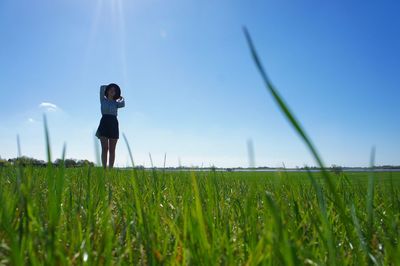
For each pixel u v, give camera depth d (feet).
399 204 7.98
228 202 10.98
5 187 9.23
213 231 5.43
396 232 6.32
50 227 4.65
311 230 7.03
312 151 2.72
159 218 7.23
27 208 5.25
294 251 3.19
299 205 8.57
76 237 5.90
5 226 4.60
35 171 12.12
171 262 4.97
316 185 4.18
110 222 6.68
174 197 9.11
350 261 5.28
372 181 4.31
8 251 5.50
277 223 3.17
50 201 4.66
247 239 5.76
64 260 4.37
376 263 4.72
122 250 5.93
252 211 6.15
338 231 7.16
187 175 13.21
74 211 7.57
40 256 4.85
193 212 5.75
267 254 4.32
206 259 4.52
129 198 9.13
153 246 5.28
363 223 7.25
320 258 5.16
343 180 9.21
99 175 6.73
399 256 3.65
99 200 9.13
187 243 4.95
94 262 5.02
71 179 14.85
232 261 4.66
